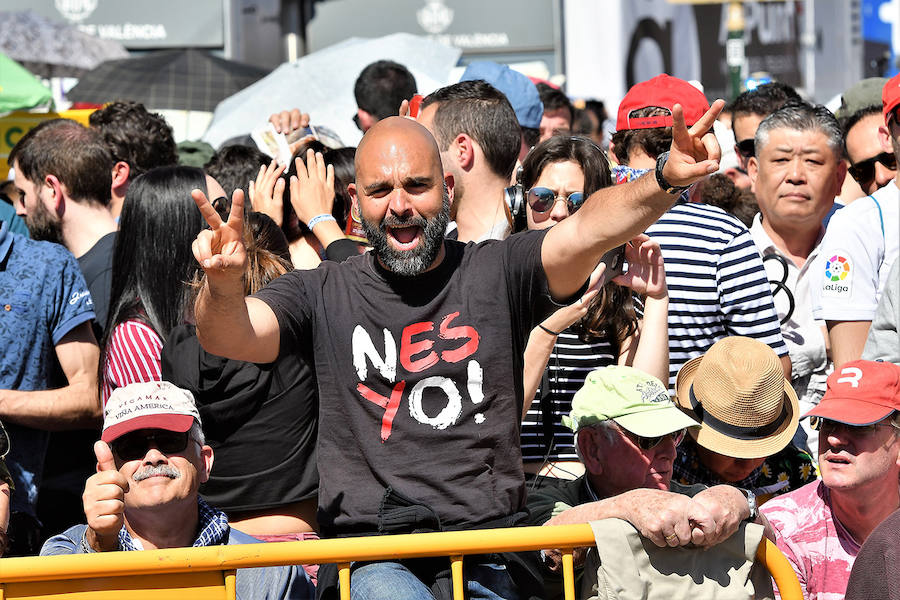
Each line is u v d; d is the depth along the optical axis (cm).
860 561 502
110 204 926
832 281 846
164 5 2181
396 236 561
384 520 544
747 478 744
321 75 1581
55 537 623
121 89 1814
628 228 518
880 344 754
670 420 627
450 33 2220
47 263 784
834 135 938
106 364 743
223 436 662
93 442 825
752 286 800
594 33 2167
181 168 773
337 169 913
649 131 845
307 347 578
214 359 659
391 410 560
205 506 634
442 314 564
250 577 617
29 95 1500
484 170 808
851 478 642
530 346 668
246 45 2211
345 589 525
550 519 592
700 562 549
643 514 542
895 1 2581
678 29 2205
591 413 636
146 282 743
